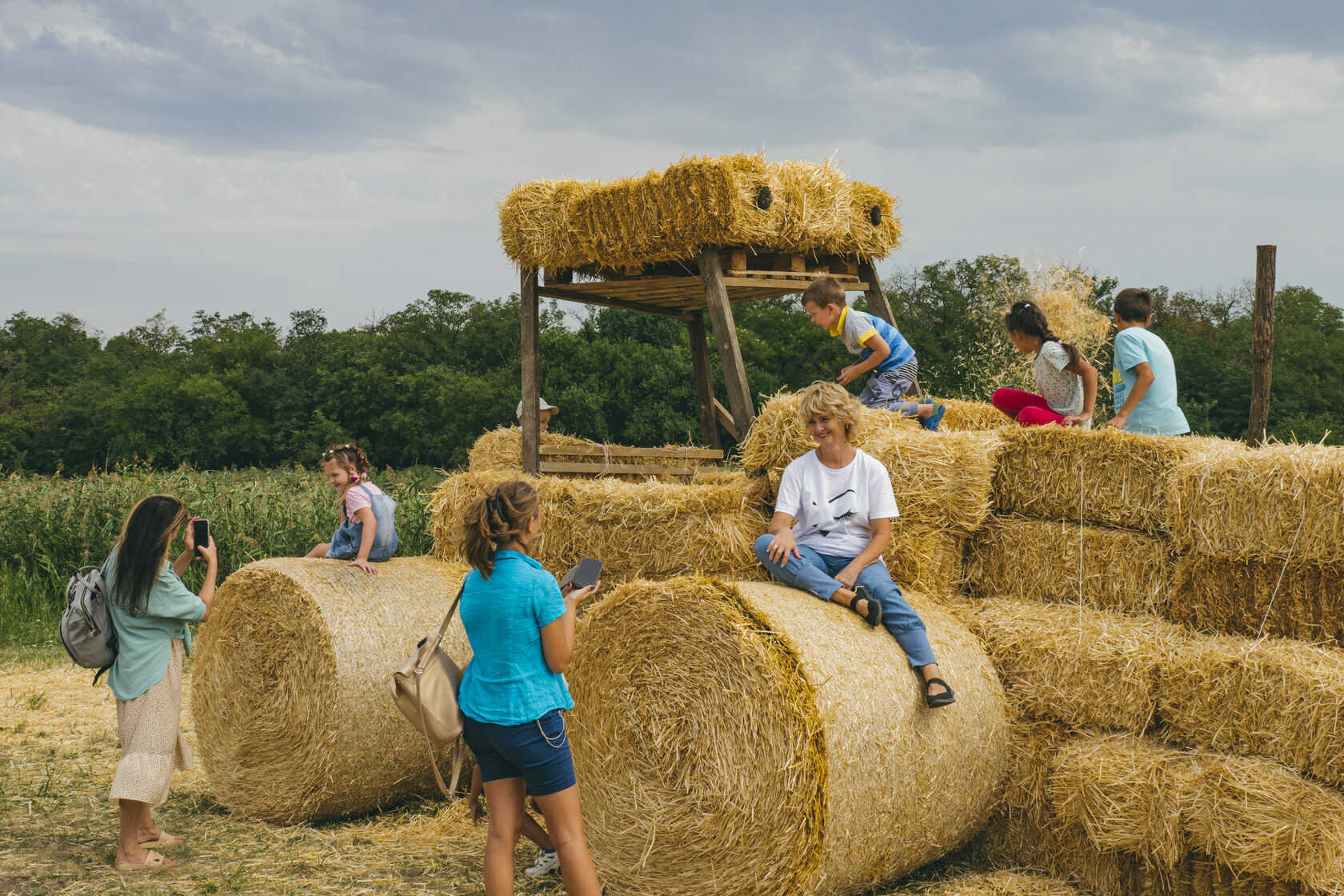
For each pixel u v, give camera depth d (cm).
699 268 594
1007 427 470
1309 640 371
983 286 1398
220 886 402
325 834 470
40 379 6944
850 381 568
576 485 534
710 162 552
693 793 373
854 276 676
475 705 331
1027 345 557
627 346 4188
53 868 414
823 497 416
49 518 1115
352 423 5453
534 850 445
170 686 438
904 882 410
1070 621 419
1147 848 362
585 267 653
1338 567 360
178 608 433
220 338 7069
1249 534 374
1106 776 371
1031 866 416
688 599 379
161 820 488
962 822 407
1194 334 4356
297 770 482
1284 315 4725
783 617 374
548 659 334
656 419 3947
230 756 503
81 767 550
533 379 662
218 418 5538
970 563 475
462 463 4862
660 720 383
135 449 5366
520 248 641
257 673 496
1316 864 320
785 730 348
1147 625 406
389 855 441
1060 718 409
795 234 589
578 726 414
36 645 892
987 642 429
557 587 338
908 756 372
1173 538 402
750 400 572
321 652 478
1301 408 3809
